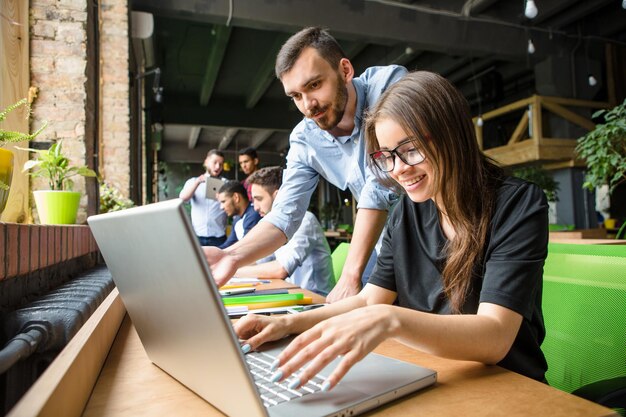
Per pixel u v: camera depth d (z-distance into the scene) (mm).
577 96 8211
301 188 1881
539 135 7785
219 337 496
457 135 885
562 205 8430
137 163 5742
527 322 875
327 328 666
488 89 9844
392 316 689
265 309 1237
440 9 6820
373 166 1025
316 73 1565
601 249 1072
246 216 3018
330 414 561
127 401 634
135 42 5461
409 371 698
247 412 523
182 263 493
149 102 7578
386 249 1145
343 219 12359
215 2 5605
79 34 2299
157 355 731
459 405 603
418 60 9602
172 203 468
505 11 7211
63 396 491
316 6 6121
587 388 760
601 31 8211
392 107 881
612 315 903
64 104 2271
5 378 733
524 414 570
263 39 8148
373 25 6469
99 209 2672
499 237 876
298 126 1894
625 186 8031
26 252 913
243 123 12164
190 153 17672
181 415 587
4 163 934
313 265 2164
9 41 1799
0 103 1641
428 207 1071
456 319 744
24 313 837
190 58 9172
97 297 1089
